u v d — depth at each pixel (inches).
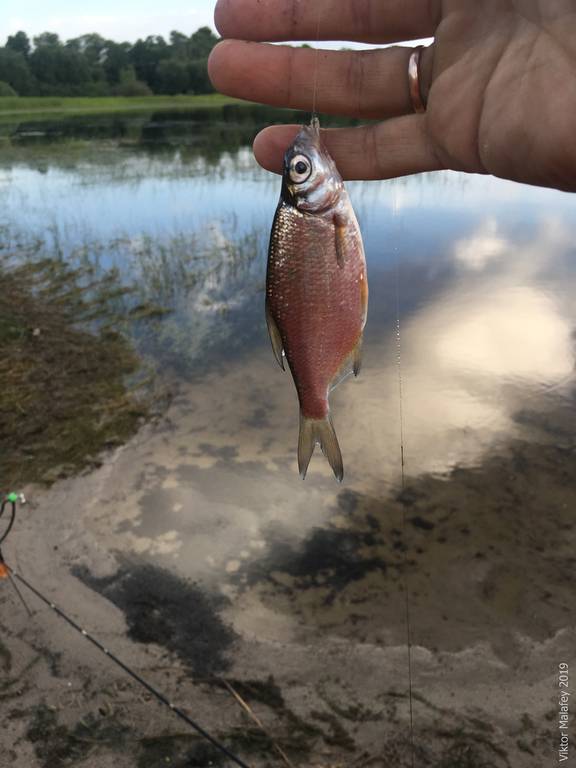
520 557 13.9
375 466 17.1
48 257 36.3
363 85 6.9
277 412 20.0
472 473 16.7
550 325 24.4
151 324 27.0
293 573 13.9
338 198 5.9
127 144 84.7
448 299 27.4
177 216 44.7
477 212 41.1
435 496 15.9
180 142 85.9
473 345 23.3
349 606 13.0
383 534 14.8
